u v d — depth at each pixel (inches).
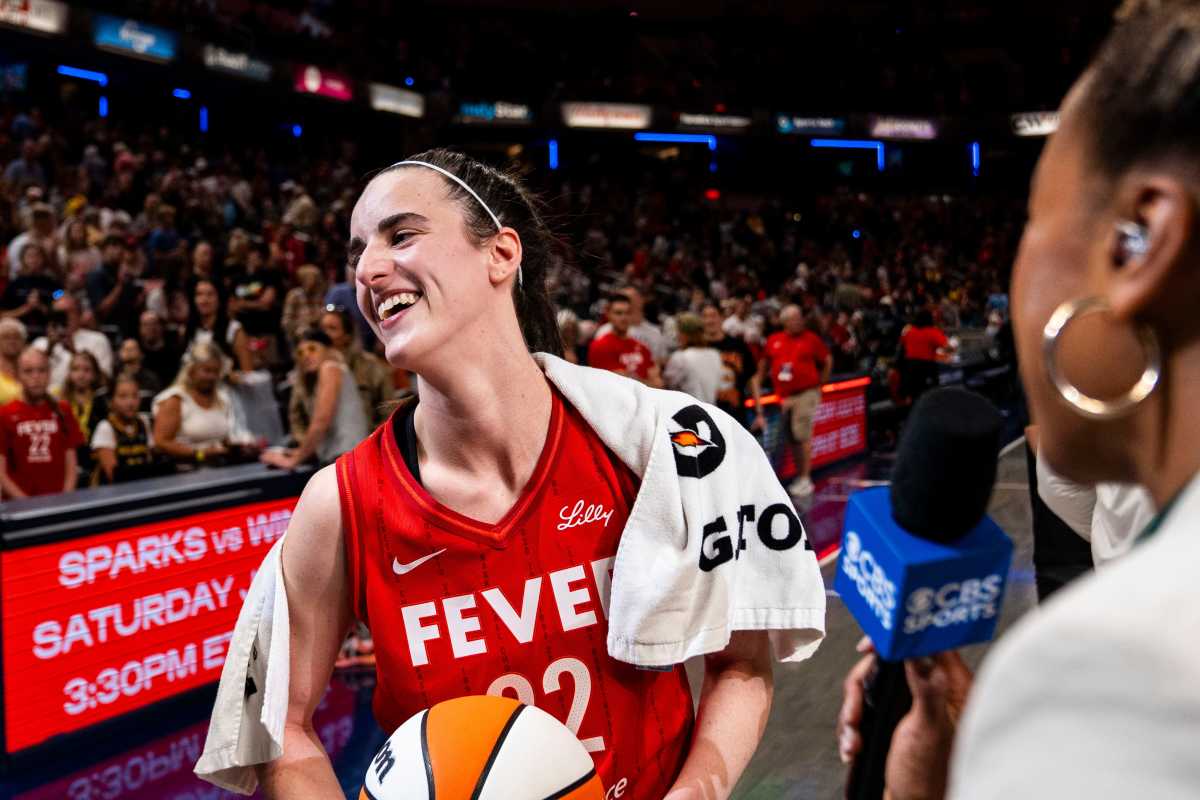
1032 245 20.1
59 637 143.8
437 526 51.1
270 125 786.8
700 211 948.6
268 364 310.7
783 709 157.2
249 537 170.1
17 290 303.9
